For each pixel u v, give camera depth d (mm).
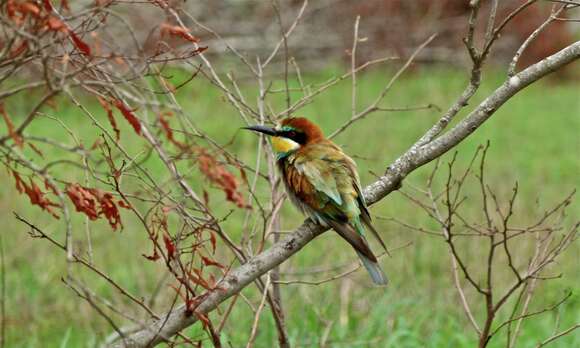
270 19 34031
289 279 13047
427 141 7750
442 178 22344
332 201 8250
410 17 35312
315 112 28922
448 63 35250
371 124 27984
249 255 8641
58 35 6391
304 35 34500
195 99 28703
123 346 6801
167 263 6770
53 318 12984
